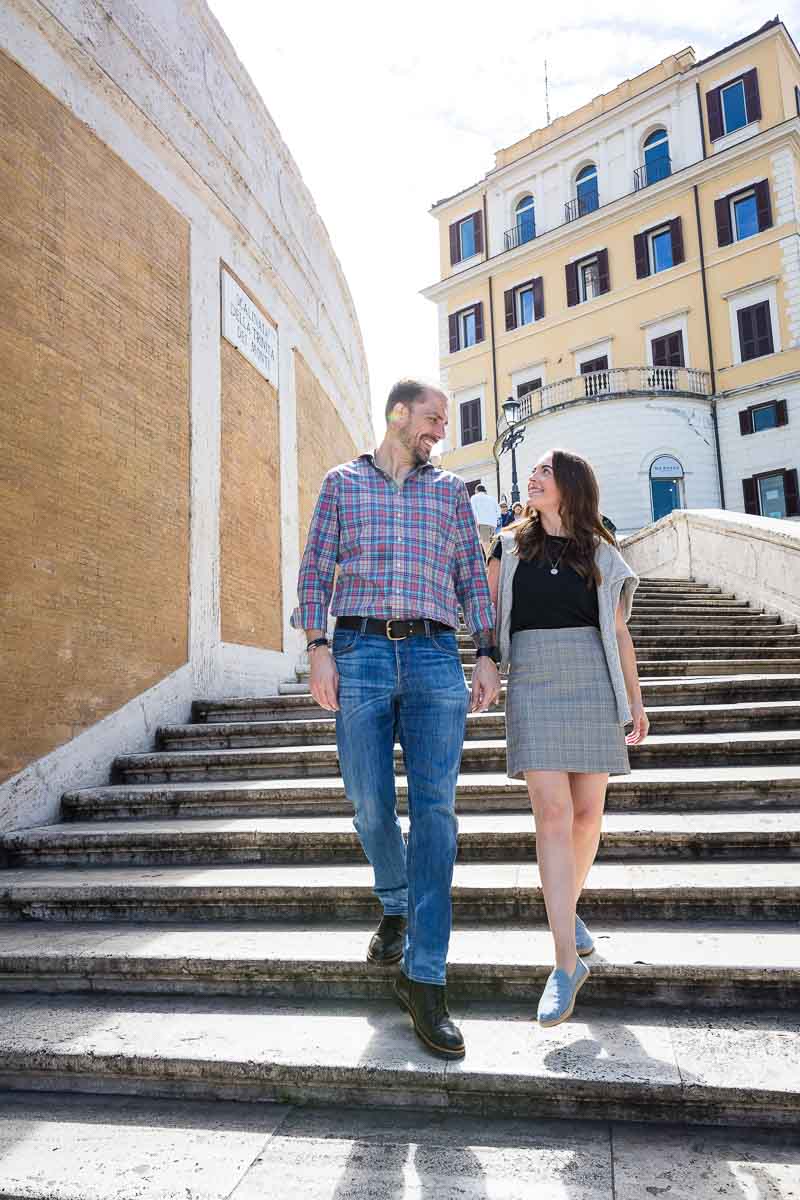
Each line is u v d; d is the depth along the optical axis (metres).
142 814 4.03
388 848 2.43
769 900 2.75
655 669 6.26
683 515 11.60
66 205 4.56
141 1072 2.15
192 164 5.97
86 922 3.07
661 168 25.92
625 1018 2.31
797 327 22.80
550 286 27.84
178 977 2.60
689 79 25.33
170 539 5.40
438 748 2.33
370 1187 1.71
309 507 8.27
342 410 10.48
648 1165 1.77
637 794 3.61
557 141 27.92
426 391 2.53
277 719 5.38
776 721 4.57
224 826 3.58
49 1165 1.84
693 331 24.62
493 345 29.11
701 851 3.15
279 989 2.56
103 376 4.79
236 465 6.46
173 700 5.27
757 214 23.66
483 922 2.83
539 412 23.91
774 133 23.03
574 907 2.28
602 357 26.48
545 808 2.37
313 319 8.77
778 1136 1.87
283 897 2.97
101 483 4.70
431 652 2.38
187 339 5.80
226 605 6.11
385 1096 2.05
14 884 3.14
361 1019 2.36
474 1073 2.00
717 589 10.51
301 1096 2.10
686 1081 1.92
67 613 4.34
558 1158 1.81
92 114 4.87
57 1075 2.21
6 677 3.88
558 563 2.55
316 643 2.42
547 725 2.41
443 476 2.62
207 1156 1.86
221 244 6.49
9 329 4.05
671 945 2.52
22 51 4.30
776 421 22.81
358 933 2.78
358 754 2.33
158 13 5.64
